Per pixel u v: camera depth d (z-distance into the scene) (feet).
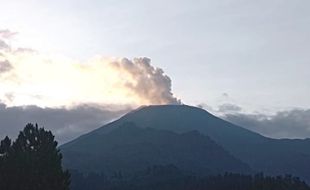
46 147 190.49
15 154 184.55
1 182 176.24
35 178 179.73
